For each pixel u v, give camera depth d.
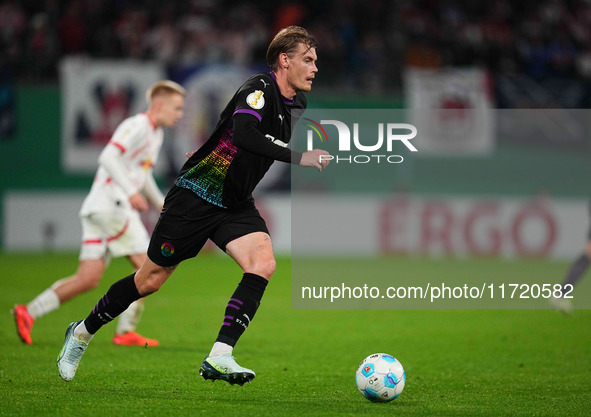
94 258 26.67
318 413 16.22
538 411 17.03
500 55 84.50
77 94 70.06
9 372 20.91
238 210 17.73
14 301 39.50
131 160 26.88
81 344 18.42
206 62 79.00
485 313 39.47
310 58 17.30
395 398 17.95
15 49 75.25
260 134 16.27
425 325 34.66
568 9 88.75
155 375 21.06
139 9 81.38
